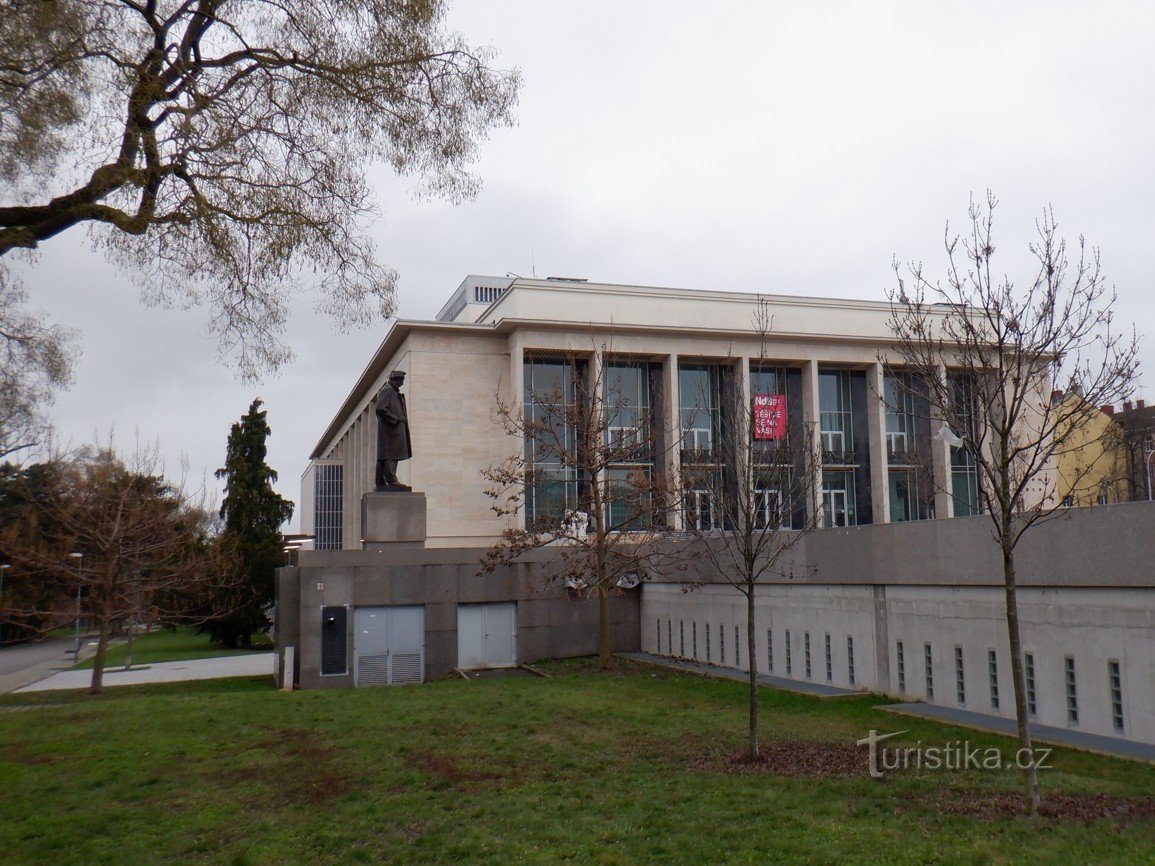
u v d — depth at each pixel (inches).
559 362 1817.2
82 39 429.7
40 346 645.3
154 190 443.8
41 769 518.6
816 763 483.8
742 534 622.8
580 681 888.3
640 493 1128.8
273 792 462.6
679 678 885.8
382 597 1088.2
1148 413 1489.9
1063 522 556.4
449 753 537.3
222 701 764.6
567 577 1117.7
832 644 788.6
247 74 472.1
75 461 1566.2
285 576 1095.6
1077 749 495.2
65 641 2511.1
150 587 1154.0
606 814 405.1
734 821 383.6
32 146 466.9
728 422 1026.1
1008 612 392.5
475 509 1781.5
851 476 1925.4
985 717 602.5
